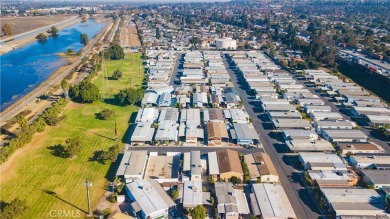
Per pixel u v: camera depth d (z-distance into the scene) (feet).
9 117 476.54
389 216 270.05
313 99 541.75
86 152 380.17
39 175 333.01
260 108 523.70
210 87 620.49
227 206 277.23
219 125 438.81
